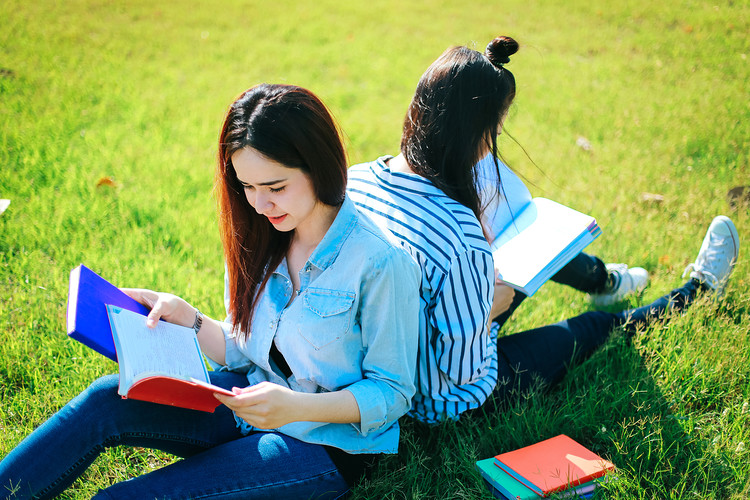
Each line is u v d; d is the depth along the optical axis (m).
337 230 1.93
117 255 3.50
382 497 2.15
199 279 3.35
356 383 1.97
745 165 4.58
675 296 3.11
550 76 6.32
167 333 1.99
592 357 2.75
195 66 6.45
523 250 2.62
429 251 2.06
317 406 1.85
